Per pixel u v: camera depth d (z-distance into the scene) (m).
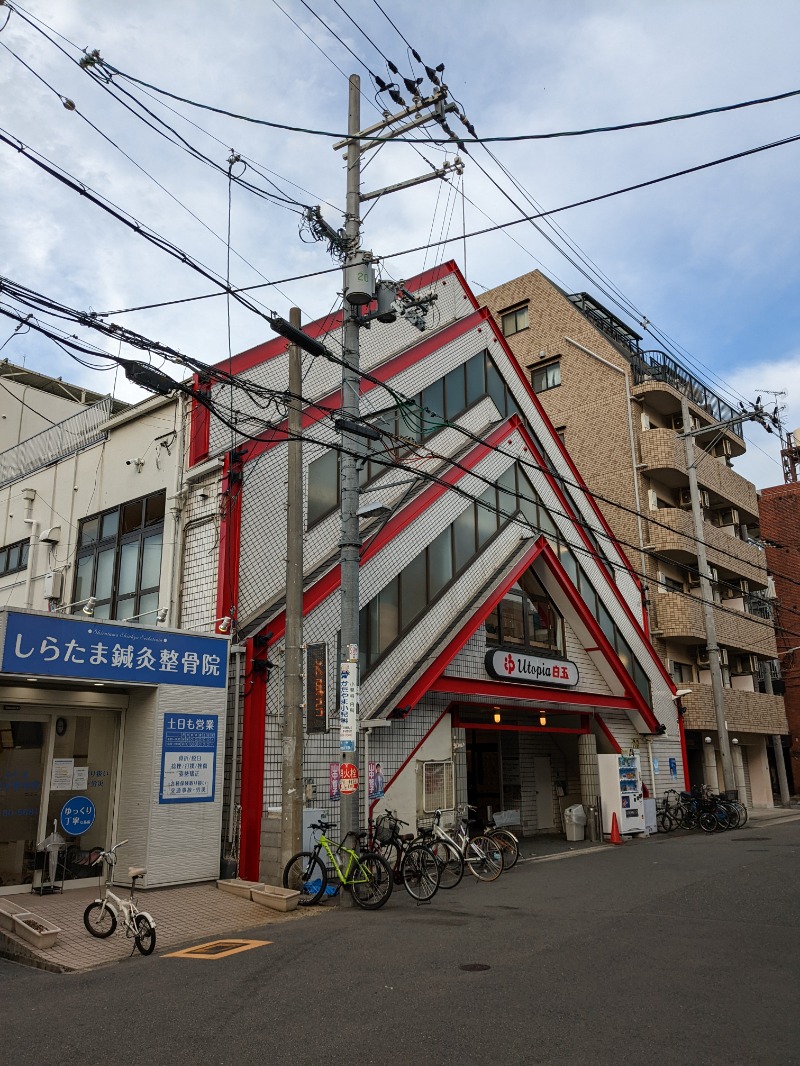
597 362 31.36
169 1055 5.25
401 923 9.41
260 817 11.91
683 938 8.25
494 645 18.61
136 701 11.85
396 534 16.14
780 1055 4.93
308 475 14.89
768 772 34.06
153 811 11.22
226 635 12.60
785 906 9.95
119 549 15.36
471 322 20.67
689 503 31.55
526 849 18.08
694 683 27.66
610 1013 5.77
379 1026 5.63
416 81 11.05
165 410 15.09
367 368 17.06
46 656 10.45
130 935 8.58
